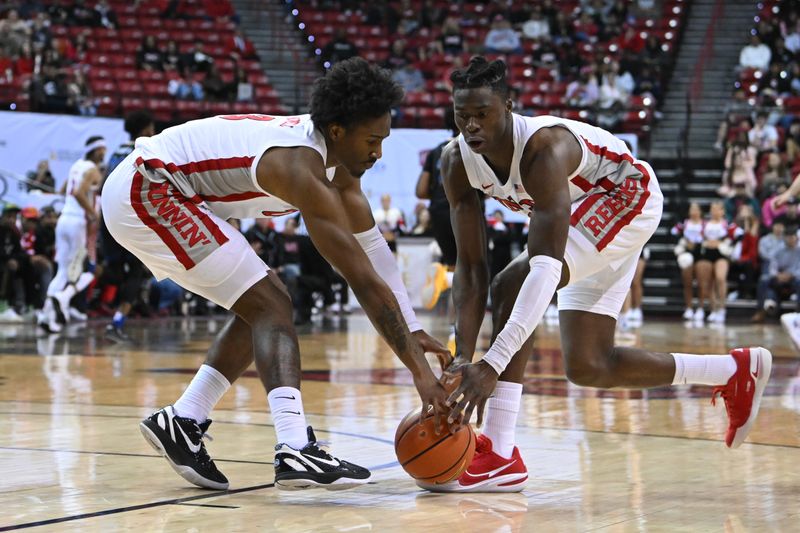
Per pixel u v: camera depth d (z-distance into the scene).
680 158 21.02
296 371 3.86
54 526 3.34
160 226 3.94
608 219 4.32
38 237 15.75
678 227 18.41
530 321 3.83
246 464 4.56
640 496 3.93
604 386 4.59
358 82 3.69
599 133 4.36
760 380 4.61
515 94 21.84
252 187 3.90
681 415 6.22
